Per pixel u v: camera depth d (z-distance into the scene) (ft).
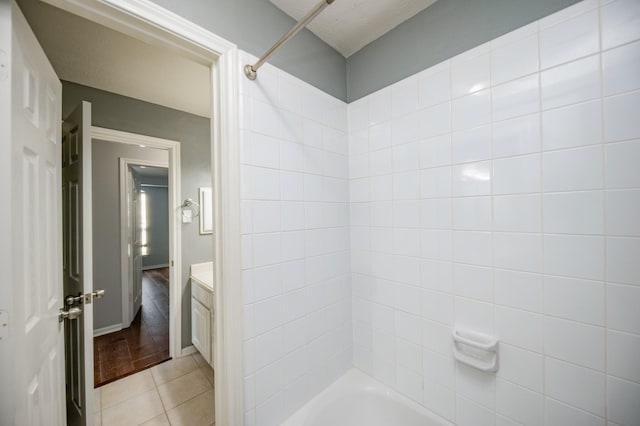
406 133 4.25
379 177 4.65
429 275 4.00
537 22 3.00
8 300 2.09
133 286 10.43
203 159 7.97
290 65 4.07
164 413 5.36
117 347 8.05
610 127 2.59
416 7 3.98
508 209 3.24
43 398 2.80
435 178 3.90
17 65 2.25
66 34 4.26
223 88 3.22
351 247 5.13
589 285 2.73
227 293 3.20
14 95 2.19
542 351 3.03
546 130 2.95
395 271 4.44
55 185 3.26
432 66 3.92
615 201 2.58
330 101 4.76
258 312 3.53
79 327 3.92
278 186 3.82
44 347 2.85
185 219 7.54
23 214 2.39
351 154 5.11
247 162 3.42
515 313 3.21
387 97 4.50
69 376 4.56
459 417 3.71
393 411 4.32
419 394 4.16
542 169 2.99
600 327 2.68
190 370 6.81
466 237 3.60
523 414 3.16
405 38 4.25
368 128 4.81
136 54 4.86
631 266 2.51
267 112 3.69
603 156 2.63
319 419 4.04
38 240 2.75
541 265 3.02
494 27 3.32
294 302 4.03
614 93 2.56
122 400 5.72
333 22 4.26
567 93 2.82
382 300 4.64
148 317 10.57
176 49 2.97
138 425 5.05
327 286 4.61
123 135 6.51
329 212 4.68
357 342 5.07
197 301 7.22
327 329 4.60
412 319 4.23
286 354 3.90
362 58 4.91
